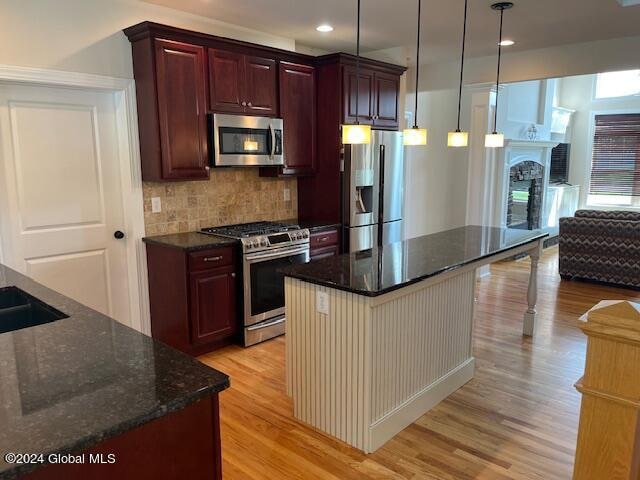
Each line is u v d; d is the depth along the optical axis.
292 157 4.42
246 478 2.28
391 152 4.93
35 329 1.63
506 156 6.63
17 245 3.28
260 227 4.16
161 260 3.64
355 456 2.44
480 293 5.42
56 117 3.36
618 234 5.49
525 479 2.26
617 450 1.05
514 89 6.91
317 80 4.55
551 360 3.60
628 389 1.01
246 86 3.96
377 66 4.72
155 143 3.51
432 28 4.23
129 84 3.56
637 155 8.47
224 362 3.57
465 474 2.30
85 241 3.58
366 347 2.38
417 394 2.79
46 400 1.12
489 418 2.79
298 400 2.75
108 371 1.28
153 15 3.63
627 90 8.46
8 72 3.03
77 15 3.28
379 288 2.30
